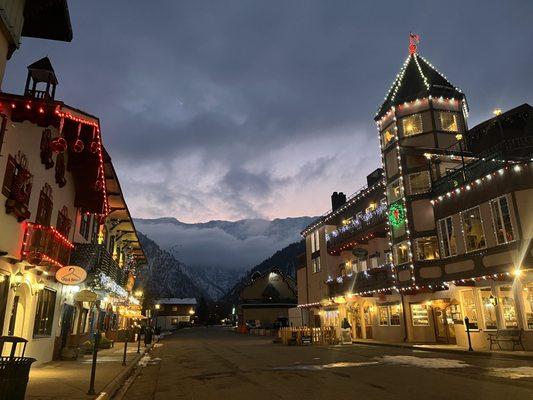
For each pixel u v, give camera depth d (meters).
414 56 32.44
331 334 29.86
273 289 74.88
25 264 13.41
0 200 11.52
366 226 33.41
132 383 13.05
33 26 13.09
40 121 12.26
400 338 28.73
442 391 9.96
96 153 18.30
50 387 10.61
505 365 14.88
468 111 32.03
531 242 19.73
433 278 25.59
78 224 20.23
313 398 9.55
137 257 44.72
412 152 28.62
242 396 10.06
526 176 20.56
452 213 24.66
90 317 25.08
